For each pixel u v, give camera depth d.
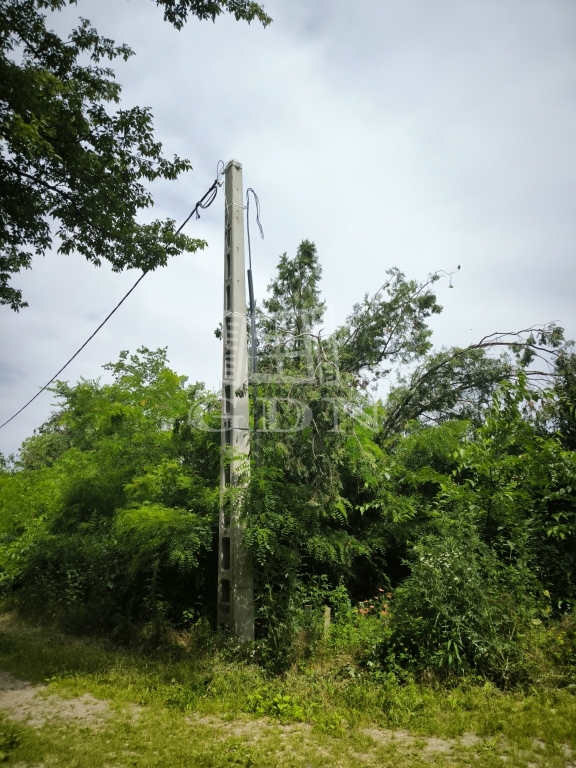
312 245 14.27
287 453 8.24
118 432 11.27
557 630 6.68
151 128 8.95
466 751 4.57
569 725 4.87
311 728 5.26
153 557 8.62
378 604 8.80
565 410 11.67
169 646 7.99
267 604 7.49
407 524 9.83
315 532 8.88
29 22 8.05
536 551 7.98
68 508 11.70
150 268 10.29
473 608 6.42
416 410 15.44
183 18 8.01
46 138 8.30
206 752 4.61
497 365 15.26
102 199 9.27
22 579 12.70
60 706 6.04
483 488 8.42
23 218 9.37
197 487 9.16
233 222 8.82
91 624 9.55
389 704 5.57
